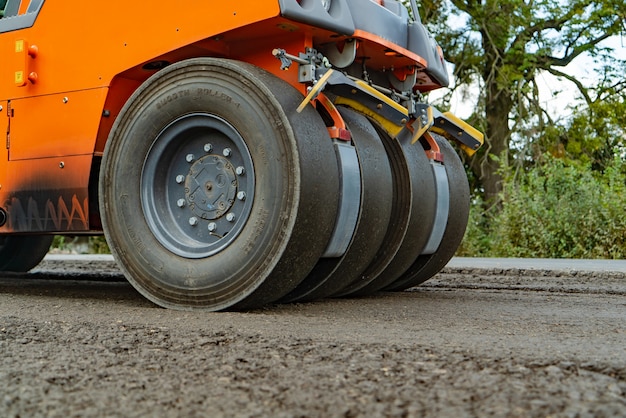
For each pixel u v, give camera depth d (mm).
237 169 3709
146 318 3428
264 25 3756
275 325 3209
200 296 3688
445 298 4805
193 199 3834
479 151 17906
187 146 3885
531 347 2551
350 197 3811
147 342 2686
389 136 4555
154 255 3812
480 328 3252
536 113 16969
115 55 4141
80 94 4254
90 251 15289
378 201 4125
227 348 2568
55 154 4320
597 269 7129
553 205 11680
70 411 1861
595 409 1810
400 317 3674
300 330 3025
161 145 3869
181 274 3729
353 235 3938
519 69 16750
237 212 3707
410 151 4629
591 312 3992
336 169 3715
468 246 12375
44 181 4359
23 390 2041
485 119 17281
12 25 4504
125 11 4113
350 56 4031
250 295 3568
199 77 3768
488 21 17062
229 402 1923
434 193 4789
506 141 17109
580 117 17297
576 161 16828
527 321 3547
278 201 3510
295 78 3881
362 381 2094
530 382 2055
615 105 17125
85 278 6742
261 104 3586
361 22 4102
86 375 2205
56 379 2156
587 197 11367
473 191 18766
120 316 3506
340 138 3814
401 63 4602
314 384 2072
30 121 4414
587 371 2182
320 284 4035
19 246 6766
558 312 3975
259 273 3537
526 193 12164
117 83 4195
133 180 3900
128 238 3895
